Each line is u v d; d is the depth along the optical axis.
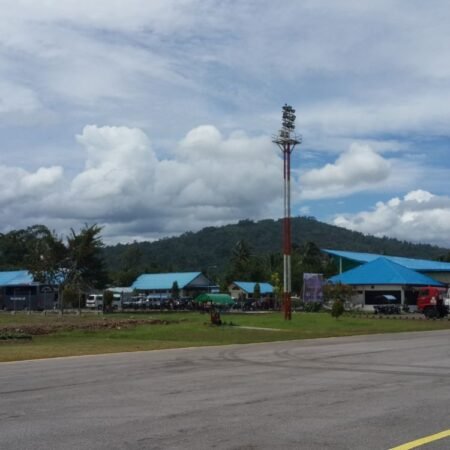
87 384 13.52
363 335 33.44
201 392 12.19
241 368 16.61
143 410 10.25
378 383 13.36
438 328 39.72
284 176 50.38
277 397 11.48
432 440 7.97
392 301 75.69
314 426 8.87
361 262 91.00
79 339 30.19
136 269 152.50
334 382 13.55
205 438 8.17
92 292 88.38
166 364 17.86
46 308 82.94
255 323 43.62
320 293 65.75
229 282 118.69
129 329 37.50
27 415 9.91
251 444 7.82
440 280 85.50
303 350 22.88
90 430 8.74
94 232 68.25
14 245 128.12
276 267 119.31
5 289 85.56
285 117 50.19
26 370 16.55
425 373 15.19
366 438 8.10
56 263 66.81
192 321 46.53
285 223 50.06
